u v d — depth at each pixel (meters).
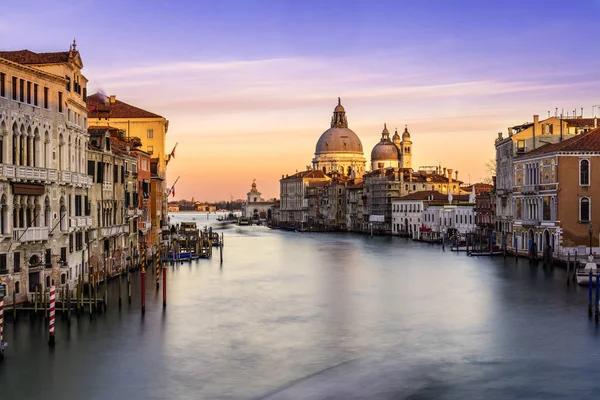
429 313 54.88
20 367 39.41
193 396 35.12
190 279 76.88
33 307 50.94
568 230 84.69
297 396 35.19
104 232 67.81
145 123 112.69
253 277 79.62
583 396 35.25
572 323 50.41
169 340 45.53
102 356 41.66
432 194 167.75
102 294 61.66
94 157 65.38
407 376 38.22
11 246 49.66
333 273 84.12
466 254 110.56
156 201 97.81
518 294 63.69
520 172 98.12
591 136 86.12
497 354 42.34
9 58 56.66
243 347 44.06
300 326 50.16
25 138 51.69
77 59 60.09
